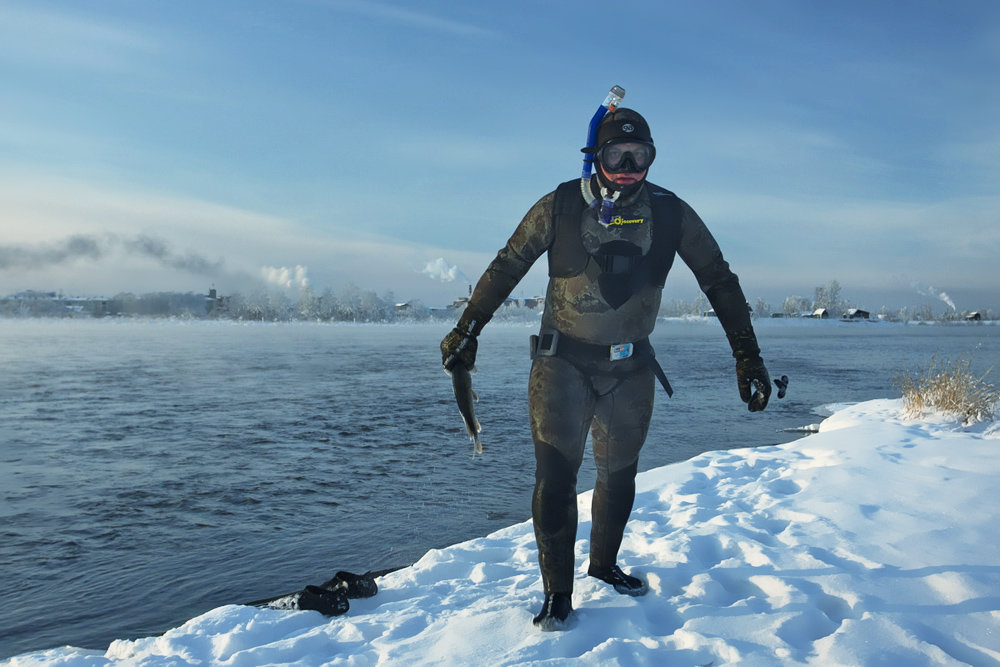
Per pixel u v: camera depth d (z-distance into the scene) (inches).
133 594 172.7
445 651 95.8
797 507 172.4
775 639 96.2
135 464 331.9
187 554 201.9
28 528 229.5
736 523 160.7
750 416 484.7
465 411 113.0
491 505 253.8
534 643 95.7
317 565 191.3
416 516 239.1
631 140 100.0
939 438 283.4
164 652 103.1
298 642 101.2
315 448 371.2
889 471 208.8
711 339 2159.2
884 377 818.8
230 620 113.1
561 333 110.0
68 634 150.8
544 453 108.8
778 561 130.4
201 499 265.1
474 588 125.3
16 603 167.8
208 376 819.4
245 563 194.2
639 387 112.7
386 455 351.6
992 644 96.0
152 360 1104.8
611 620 104.6
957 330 3878.0
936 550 134.0
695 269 113.8
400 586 130.3
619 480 118.3
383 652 97.1
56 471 316.8
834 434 306.8
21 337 2082.9
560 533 105.1
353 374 853.8
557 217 107.1
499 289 111.7
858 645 92.6
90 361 1072.2
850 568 126.0
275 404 561.3
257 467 323.6
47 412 513.7
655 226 107.1
